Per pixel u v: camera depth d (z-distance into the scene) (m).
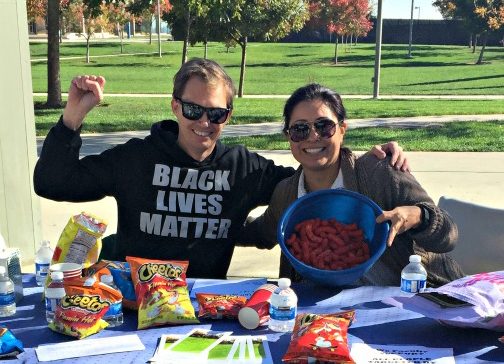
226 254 3.03
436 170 9.01
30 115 5.22
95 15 21.77
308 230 2.59
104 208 6.95
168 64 47.06
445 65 47.28
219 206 2.97
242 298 2.42
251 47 61.78
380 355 2.03
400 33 69.00
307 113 2.82
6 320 2.35
